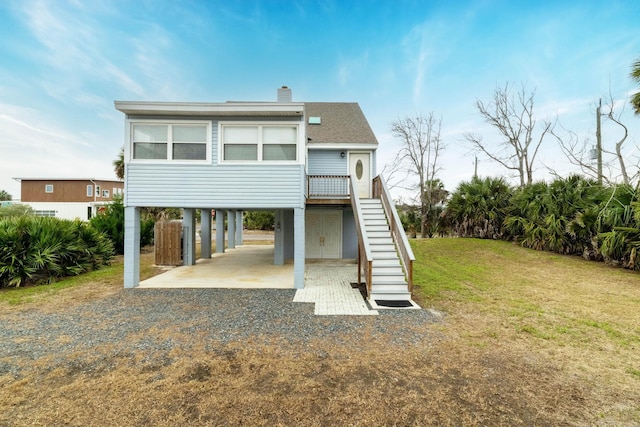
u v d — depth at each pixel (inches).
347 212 498.9
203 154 302.8
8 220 316.8
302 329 189.8
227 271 391.9
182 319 206.8
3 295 264.4
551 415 106.8
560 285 304.0
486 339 174.2
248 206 302.4
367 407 110.5
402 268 287.0
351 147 462.0
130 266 296.0
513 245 530.3
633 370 138.6
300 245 302.2
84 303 243.0
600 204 393.7
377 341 171.5
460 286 303.1
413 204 938.1
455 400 115.3
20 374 132.4
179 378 130.0
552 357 151.9
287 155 305.4
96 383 125.6
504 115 780.6
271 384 125.6
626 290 282.7
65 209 1127.0
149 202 297.0
